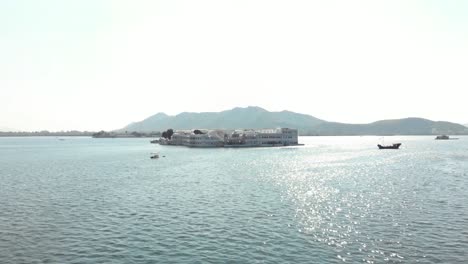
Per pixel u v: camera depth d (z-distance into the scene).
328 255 40.09
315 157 183.00
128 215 58.62
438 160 156.50
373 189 82.06
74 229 50.84
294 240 45.19
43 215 58.81
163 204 66.94
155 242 45.09
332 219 54.91
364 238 45.56
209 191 80.88
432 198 70.00
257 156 190.38
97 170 125.25
